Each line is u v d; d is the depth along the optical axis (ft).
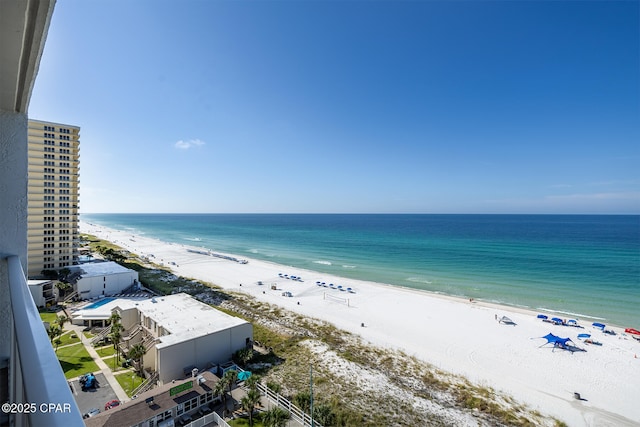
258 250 384.06
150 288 192.24
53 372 5.05
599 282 214.28
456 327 139.95
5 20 7.95
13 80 10.69
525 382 97.96
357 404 84.02
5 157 12.46
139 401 71.97
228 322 108.27
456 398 89.20
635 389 94.89
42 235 182.70
